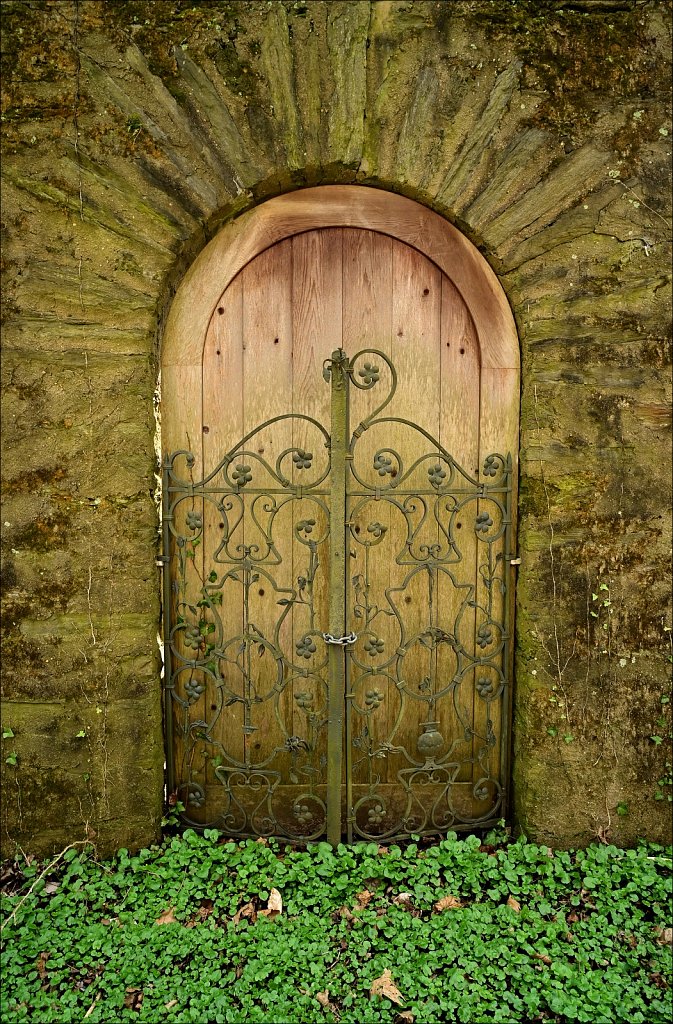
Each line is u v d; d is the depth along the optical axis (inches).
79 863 100.4
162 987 84.6
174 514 109.3
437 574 110.4
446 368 109.6
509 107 98.6
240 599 110.4
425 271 108.7
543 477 103.0
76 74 95.7
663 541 103.3
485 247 102.3
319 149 98.9
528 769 106.1
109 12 95.5
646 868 100.3
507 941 90.6
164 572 108.1
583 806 105.7
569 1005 83.0
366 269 108.7
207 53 96.4
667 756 105.3
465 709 112.6
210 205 99.3
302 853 104.2
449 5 97.3
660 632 104.2
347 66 97.4
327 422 109.8
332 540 104.1
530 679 105.2
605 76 98.9
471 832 112.5
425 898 96.8
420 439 110.0
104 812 102.7
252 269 108.0
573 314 101.3
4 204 96.4
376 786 112.8
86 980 86.4
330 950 89.7
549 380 102.0
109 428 99.6
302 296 108.7
